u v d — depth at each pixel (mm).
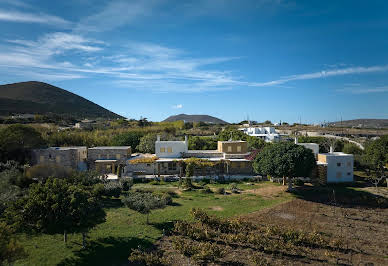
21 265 16781
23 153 41375
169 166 45875
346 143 65000
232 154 46812
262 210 28719
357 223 25719
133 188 35969
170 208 28703
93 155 46125
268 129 88375
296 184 39406
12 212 18125
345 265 18203
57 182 19938
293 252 19969
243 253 19766
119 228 22969
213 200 32062
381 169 44000
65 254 18500
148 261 17625
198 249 19328
